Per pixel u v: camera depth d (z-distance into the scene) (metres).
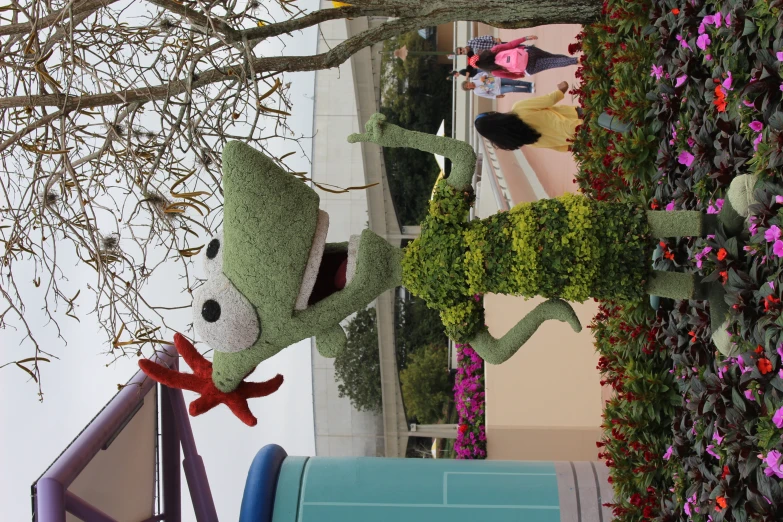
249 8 4.07
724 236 3.13
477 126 6.47
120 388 4.16
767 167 2.92
